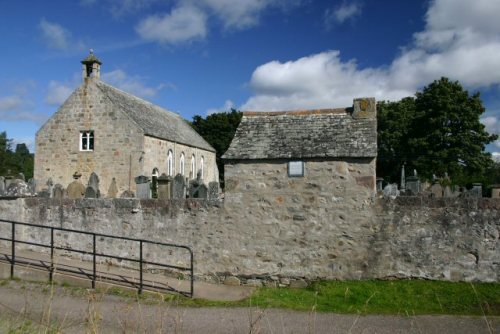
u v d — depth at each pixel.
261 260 11.50
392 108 46.69
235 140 12.04
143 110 34.66
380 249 10.84
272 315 8.60
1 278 10.45
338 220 11.09
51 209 13.05
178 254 12.04
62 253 12.90
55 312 8.16
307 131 11.80
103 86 31.38
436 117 39.50
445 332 7.58
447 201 10.55
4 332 6.44
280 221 11.42
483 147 39.28
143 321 7.99
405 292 10.06
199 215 11.95
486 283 10.20
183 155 36.59
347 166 11.06
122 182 29.19
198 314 8.59
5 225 13.32
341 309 9.15
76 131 30.25
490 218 10.30
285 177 11.42
